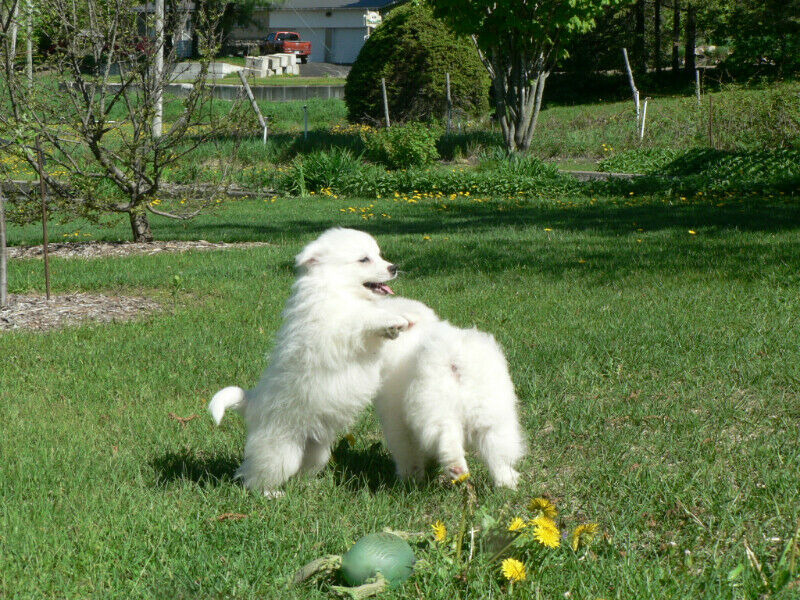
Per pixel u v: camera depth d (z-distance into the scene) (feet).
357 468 13.43
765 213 35.55
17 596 10.74
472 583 10.61
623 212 38.17
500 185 48.98
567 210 40.06
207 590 10.76
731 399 14.78
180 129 30.32
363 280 12.31
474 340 12.29
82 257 29.04
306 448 12.82
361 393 12.30
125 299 22.22
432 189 50.55
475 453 12.84
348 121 80.74
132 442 14.06
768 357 16.19
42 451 13.51
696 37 104.53
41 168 21.93
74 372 16.75
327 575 10.89
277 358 12.33
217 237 33.04
